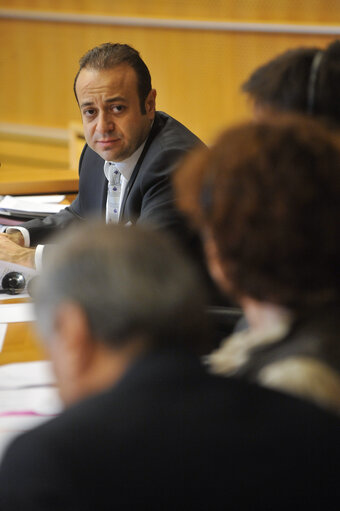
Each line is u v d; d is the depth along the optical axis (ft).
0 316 14.76
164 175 17.58
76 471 5.44
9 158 49.24
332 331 6.65
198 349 6.07
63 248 6.15
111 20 44.98
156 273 5.93
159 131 18.58
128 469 5.49
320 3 40.60
